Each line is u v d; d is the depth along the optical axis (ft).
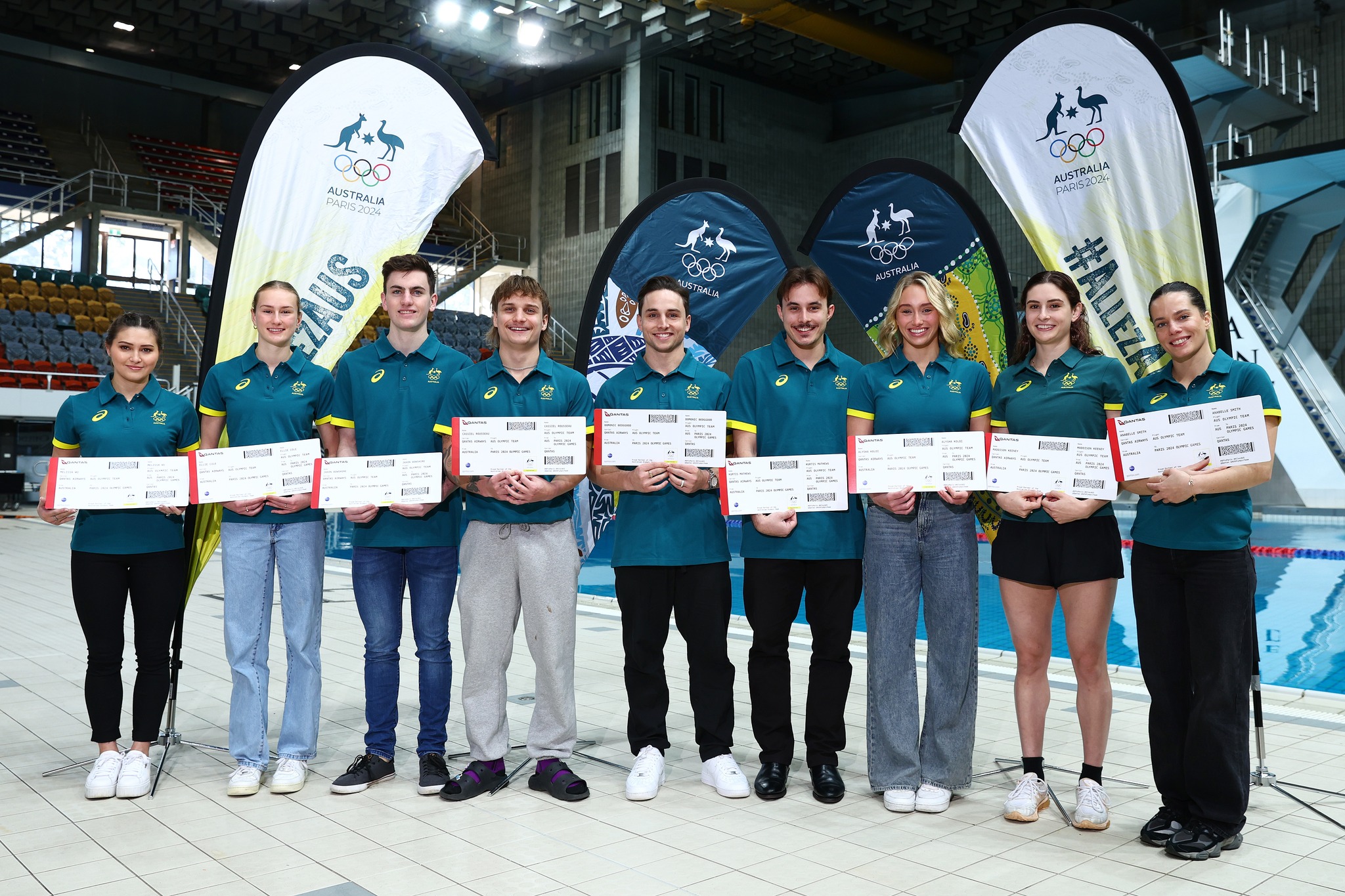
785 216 66.95
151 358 9.71
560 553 9.55
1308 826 8.57
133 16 55.77
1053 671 15.07
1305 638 19.70
